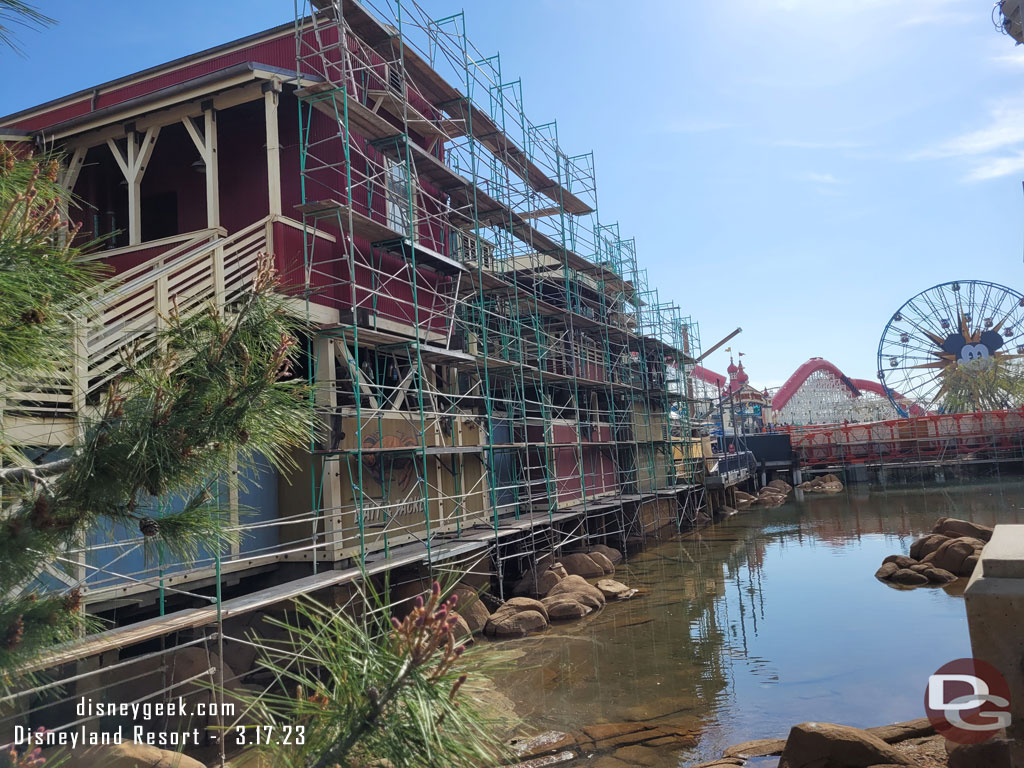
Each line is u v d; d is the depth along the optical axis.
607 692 11.51
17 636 2.26
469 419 18.59
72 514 2.48
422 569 14.45
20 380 2.50
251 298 3.00
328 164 15.05
